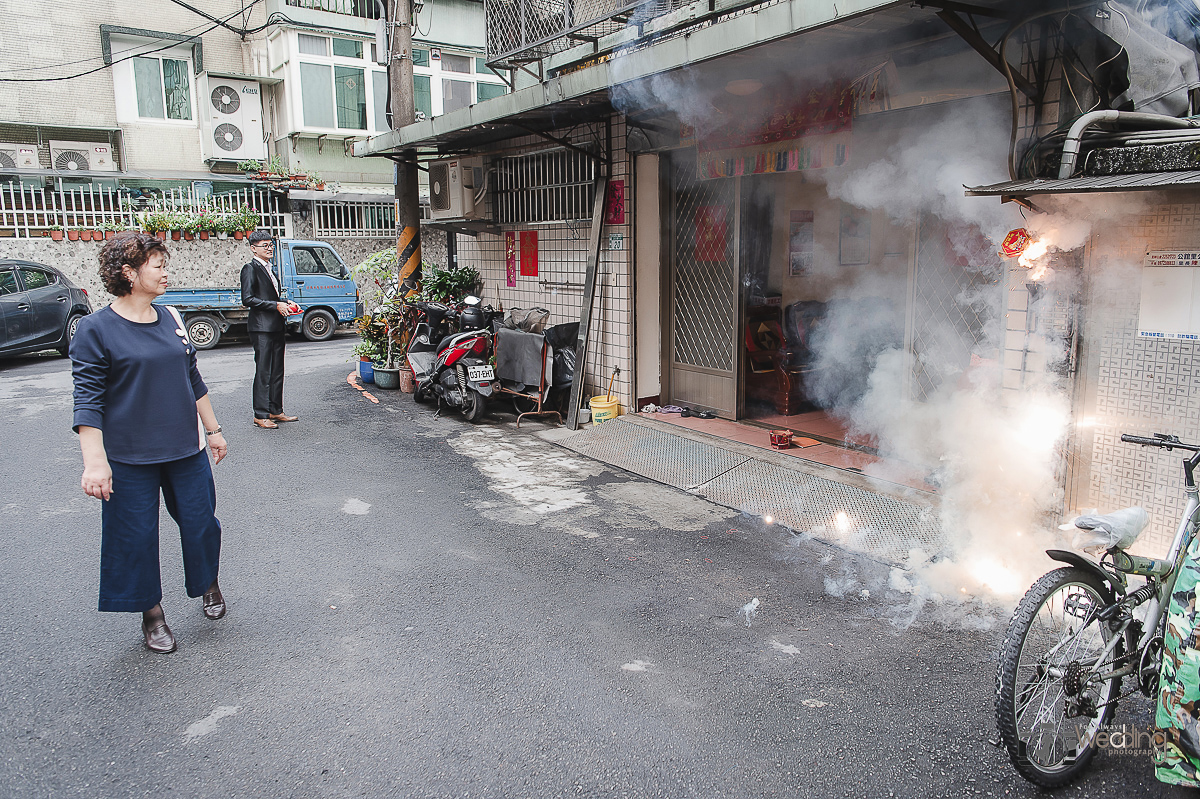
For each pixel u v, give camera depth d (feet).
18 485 18.52
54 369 35.32
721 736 9.12
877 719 9.43
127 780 8.40
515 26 23.62
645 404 24.44
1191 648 7.40
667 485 18.45
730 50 14.37
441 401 26.02
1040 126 13.61
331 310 45.93
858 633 11.51
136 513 10.54
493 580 13.38
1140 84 12.89
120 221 47.39
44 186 47.70
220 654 11.01
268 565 14.02
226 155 56.13
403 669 10.60
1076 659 8.44
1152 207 12.13
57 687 10.17
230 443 22.22
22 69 51.31
